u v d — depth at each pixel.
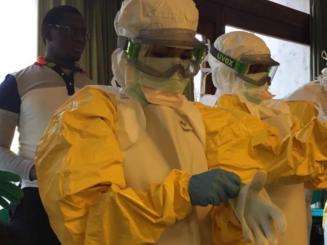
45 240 1.69
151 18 1.19
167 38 1.17
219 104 1.67
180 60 1.22
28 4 3.10
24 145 1.80
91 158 1.01
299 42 5.41
